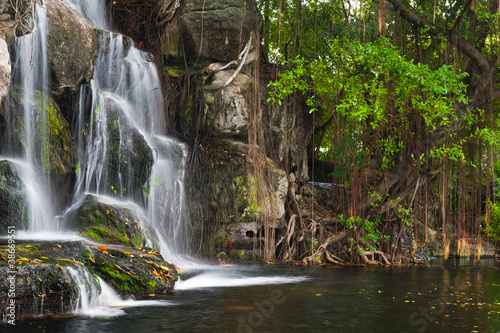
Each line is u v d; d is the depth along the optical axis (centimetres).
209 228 1335
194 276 989
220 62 1538
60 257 657
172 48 1547
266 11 1697
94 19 1449
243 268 1169
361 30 1391
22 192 901
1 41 712
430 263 1415
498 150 1424
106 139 1151
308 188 1686
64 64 1061
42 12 1020
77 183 1078
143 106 1356
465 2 1416
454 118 1266
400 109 1288
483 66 1399
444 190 1371
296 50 1644
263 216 1346
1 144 920
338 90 1352
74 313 610
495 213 1817
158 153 1296
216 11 1509
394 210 1435
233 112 1476
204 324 579
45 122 990
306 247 1388
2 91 711
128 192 1171
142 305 677
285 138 1480
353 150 1396
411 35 1462
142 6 1538
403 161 1380
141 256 814
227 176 1377
